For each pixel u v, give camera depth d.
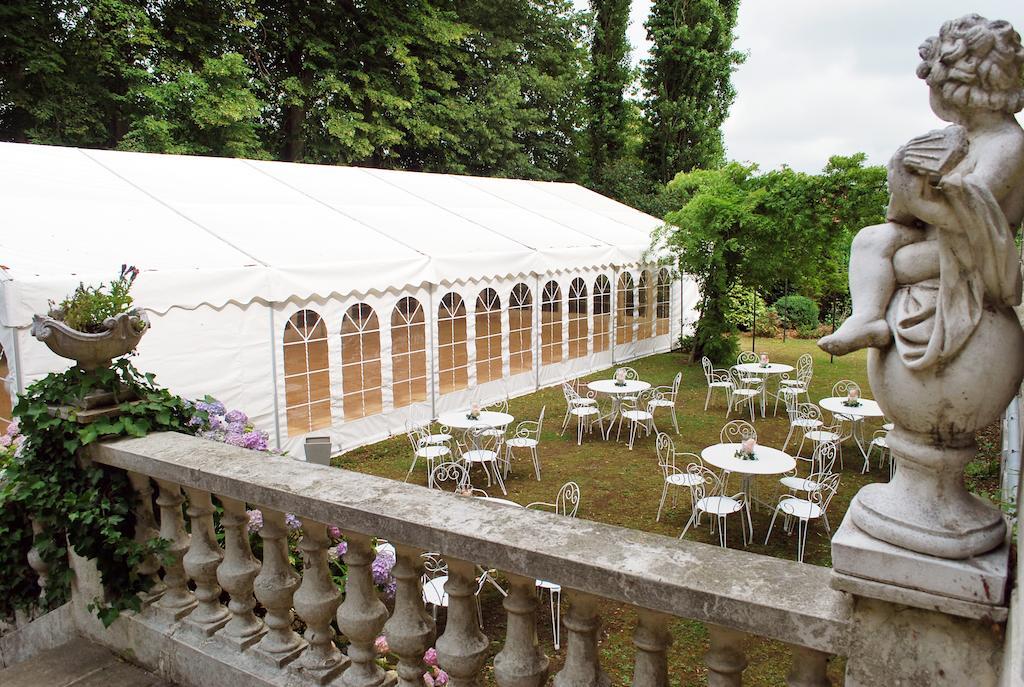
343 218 11.11
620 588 1.59
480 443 8.73
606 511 7.56
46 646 3.38
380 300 9.84
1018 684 0.93
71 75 16.58
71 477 2.95
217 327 7.89
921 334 1.30
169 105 16.97
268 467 2.50
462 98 23.91
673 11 27.20
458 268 10.80
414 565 2.08
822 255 13.92
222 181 11.28
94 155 10.55
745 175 14.32
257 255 8.57
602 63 27.53
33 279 6.41
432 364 10.78
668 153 28.41
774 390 13.33
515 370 12.67
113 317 3.00
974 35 1.23
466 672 1.99
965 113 1.29
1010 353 1.26
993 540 1.30
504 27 25.81
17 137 17.34
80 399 2.92
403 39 21.64
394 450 9.66
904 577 1.29
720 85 28.70
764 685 4.24
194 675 2.68
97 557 2.86
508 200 16.20
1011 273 1.23
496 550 1.77
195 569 2.69
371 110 21.98
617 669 4.43
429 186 15.27
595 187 28.30
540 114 25.83
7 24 15.45
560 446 9.98
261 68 20.48
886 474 8.78
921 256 1.33
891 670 1.35
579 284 14.12
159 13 18.50
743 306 20.53
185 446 2.81
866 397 12.50
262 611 3.13
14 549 3.48
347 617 2.23
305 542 2.34
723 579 1.54
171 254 7.94
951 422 1.30
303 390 8.96
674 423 10.50
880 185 12.34
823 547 6.71
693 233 14.51
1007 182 1.23
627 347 15.96
